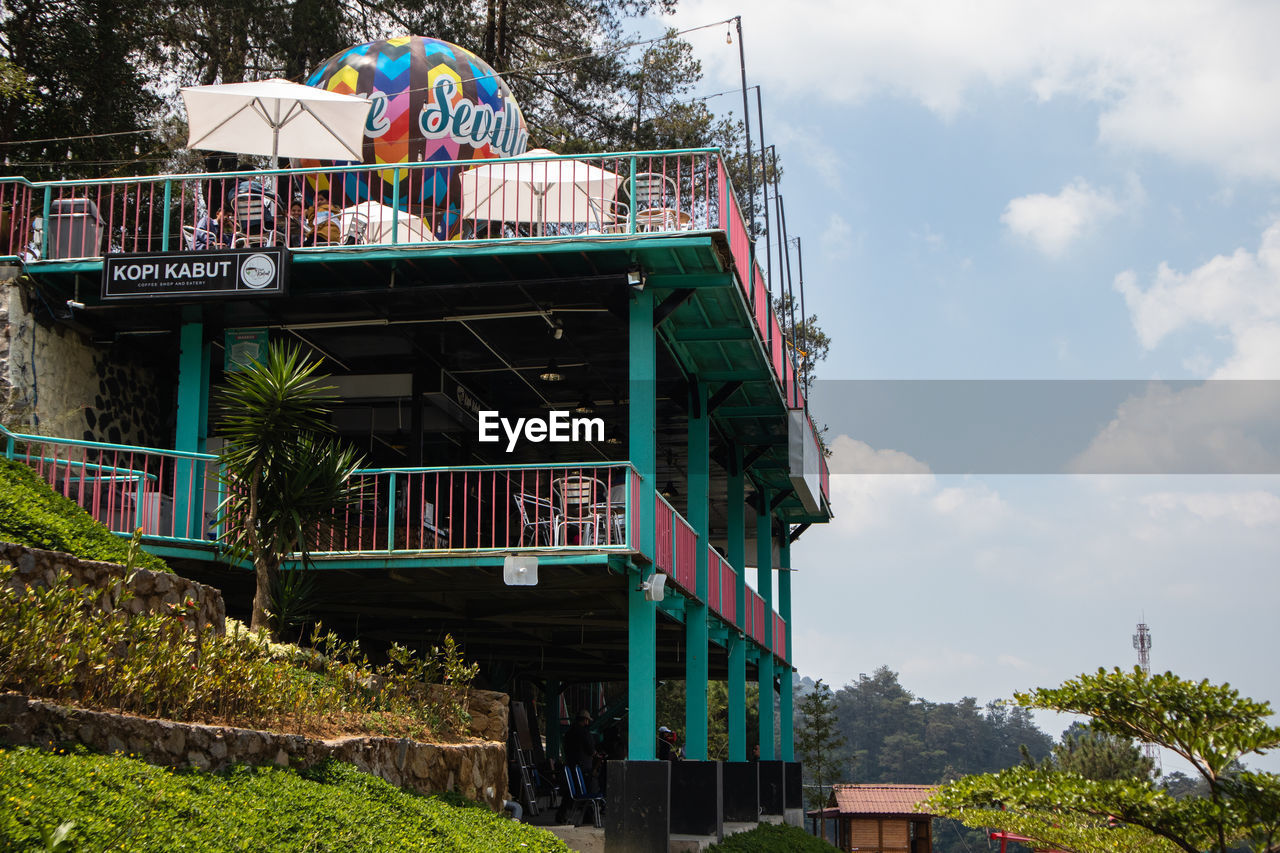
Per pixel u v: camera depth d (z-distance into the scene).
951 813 8.42
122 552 9.67
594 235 12.28
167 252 12.76
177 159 22.47
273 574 11.13
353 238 13.83
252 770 7.54
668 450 19.84
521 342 15.21
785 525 24.39
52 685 6.84
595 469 12.51
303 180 14.46
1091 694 7.89
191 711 7.86
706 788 13.40
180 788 6.59
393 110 14.53
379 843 7.32
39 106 20.59
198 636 9.14
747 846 14.02
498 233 15.02
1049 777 8.09
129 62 22.30
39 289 13.09
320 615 15.84
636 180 12.79
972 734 118.50
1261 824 7.57
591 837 13.88
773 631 21.59
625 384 17.17
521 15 26.19
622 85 26.58
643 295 12.96
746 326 14.45
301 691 9.14
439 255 12.47
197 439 13.45
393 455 16.09
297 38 22.64
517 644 19.88
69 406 13.43
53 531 9.00
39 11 20.67
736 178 27.00
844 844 36.25
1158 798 7.75
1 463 10.06
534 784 18.88
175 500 12.83
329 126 13.50
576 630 18.53
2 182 13.38
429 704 11.37
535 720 24.78
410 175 12.91
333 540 12.71
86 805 5.77
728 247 12.33
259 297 12.55
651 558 12.42
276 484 10.98
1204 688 7.70
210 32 22.80
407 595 14.30
